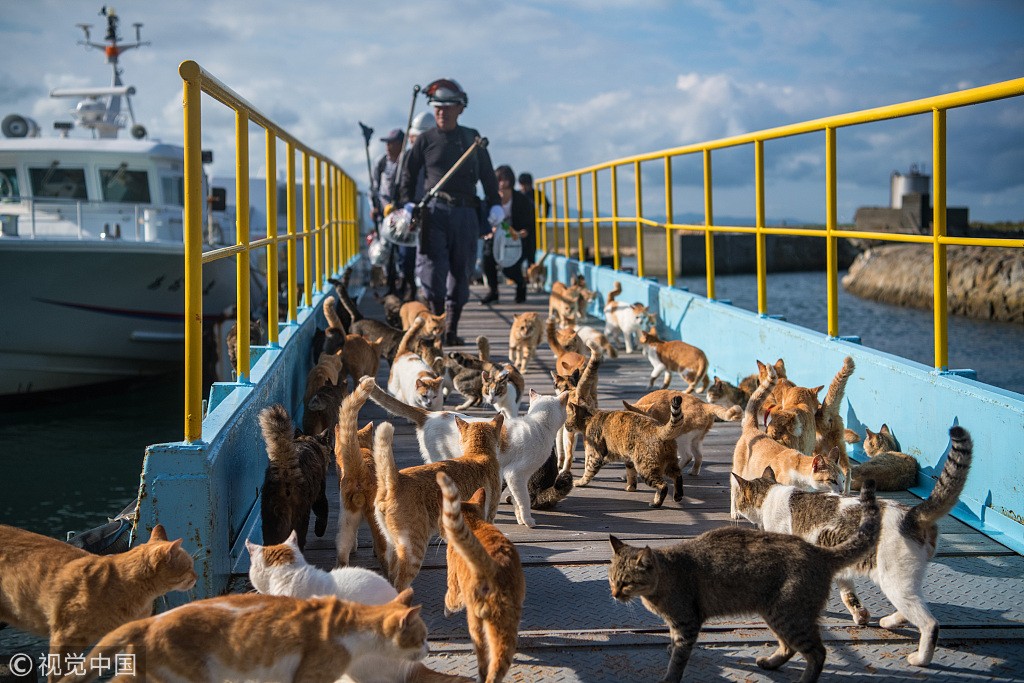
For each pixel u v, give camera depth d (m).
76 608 3.41
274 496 4.44
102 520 8.81
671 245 11.23
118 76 18.95
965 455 3.61
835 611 4.07
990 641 3.77
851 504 3.98
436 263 10.65
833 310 6.94
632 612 4.09
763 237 8.33
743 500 4.38
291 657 3.06
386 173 15.30
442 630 3.93
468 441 4.76
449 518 3.31
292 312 8.61
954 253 29.64
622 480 6.11
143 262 13.43
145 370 14.76
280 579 3.57
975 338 24.22
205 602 3.15
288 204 8.59
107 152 14.80
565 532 5.10
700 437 6.06
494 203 11.48
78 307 13.30
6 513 8.98
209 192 15.87
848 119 6.49
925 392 5.54
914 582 3.62
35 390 13.65
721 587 3.45
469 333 12.44
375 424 7.49
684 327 10.30
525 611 4.09
